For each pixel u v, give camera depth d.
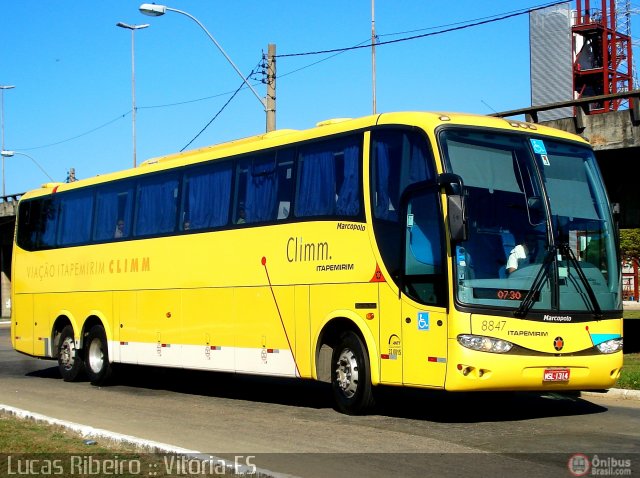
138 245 16.88
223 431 10.87
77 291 18.62
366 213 11.92
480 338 10.43
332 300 12.34
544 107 18.34
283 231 13.39
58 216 19.67
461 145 11.10
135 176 17.31
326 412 12.62
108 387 17.50
